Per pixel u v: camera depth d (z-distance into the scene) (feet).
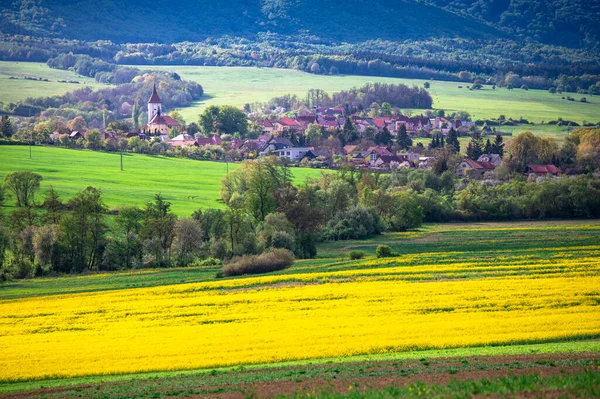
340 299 311.68
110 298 337.11
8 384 216.54
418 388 163.94
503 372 194.39
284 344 242.37
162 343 250.16
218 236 492.54
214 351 238.48
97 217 461.78
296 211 514.68
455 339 240.73
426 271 375.86
